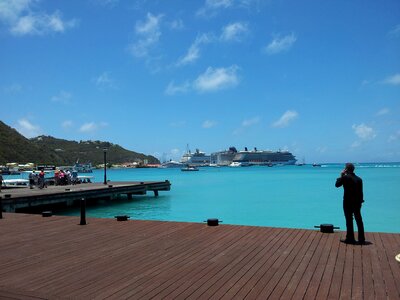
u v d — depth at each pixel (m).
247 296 5.67
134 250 8.82
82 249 8.99
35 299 5.65
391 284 6.15
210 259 7.91
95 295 5.79
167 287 6.13
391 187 46.19
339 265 7.31
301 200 33.00
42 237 10.62
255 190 45.22
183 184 59.62
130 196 35.22
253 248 8.90
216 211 26.31
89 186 35.50
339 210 26.31
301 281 6.36
